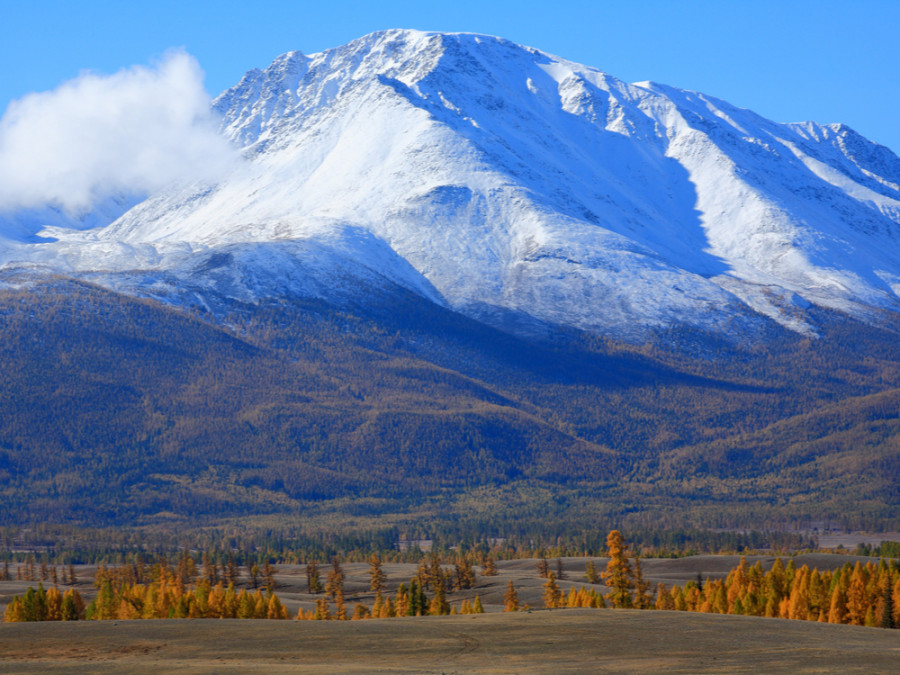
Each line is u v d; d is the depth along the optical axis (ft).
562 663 472.03
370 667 459.32
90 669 460.14
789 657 485.15
